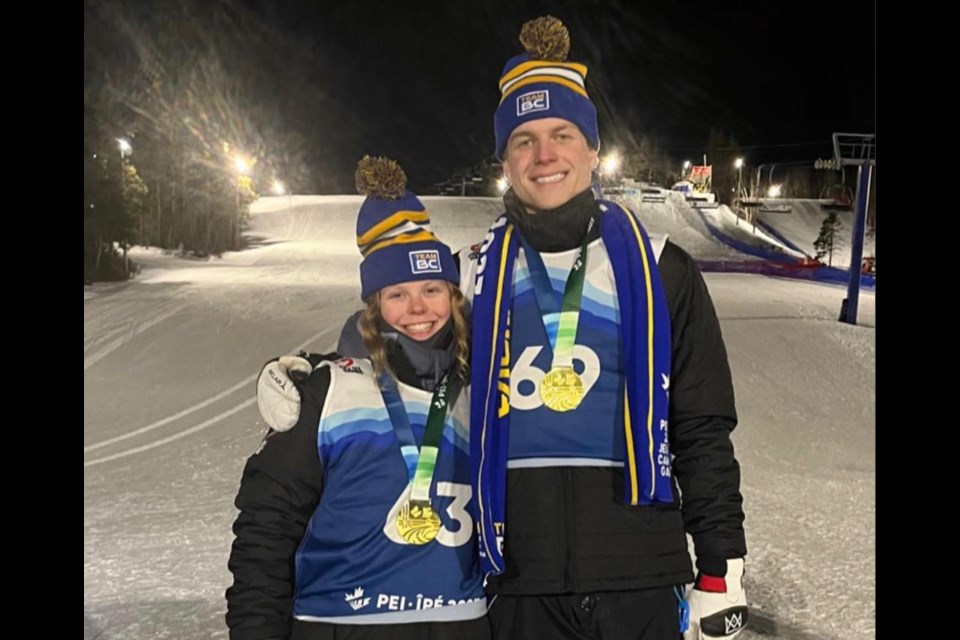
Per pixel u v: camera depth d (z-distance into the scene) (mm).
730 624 2133
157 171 37438
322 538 2131
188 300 17109
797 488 6508
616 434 2146
